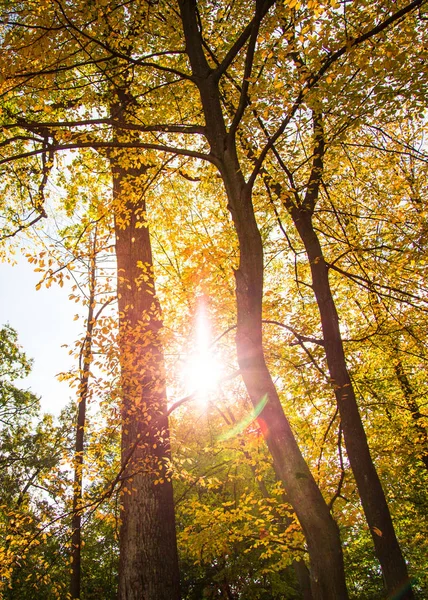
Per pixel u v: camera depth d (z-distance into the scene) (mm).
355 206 9391
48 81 5980
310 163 8555
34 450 19344
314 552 3572
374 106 5988
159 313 6539
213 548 8609
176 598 5816
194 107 9336
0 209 12117
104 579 19359
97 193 11078
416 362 10977
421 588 18297
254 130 7621
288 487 3826
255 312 4402
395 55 4457
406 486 14344
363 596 19719
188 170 9586
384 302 9141
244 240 4668
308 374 8773
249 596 14938
